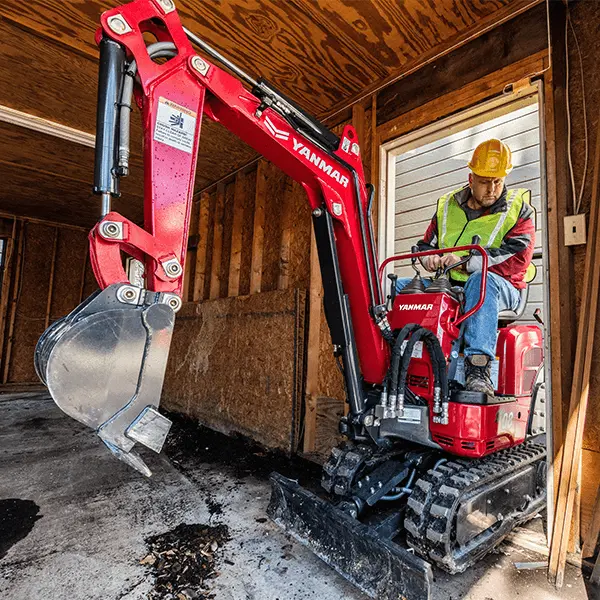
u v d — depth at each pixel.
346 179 1.80
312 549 1.71
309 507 1.77
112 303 1.06
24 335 7.02
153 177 1.20
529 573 1.71
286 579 1.58
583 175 1.96
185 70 1.33
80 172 4.88
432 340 1.70
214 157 4.31
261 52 2.73
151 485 2.56
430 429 1.80
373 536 1.48
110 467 2.89
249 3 2.33
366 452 1.95
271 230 4.00
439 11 2.35
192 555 1.74
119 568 1.64
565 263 1.95
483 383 1.79
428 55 2.68
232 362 3.88
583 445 1.88
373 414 1.79
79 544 1.82
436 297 1.85
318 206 1.80
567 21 2.07
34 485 2.53
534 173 3.25
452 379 1.84
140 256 1.21
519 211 2.15
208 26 2.52
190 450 3.36
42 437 3.66
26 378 6.98
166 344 1.12
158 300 1.13
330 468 1.95
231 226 4.65
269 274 3.94
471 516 1.63
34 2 2.36
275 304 3.46
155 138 1.22
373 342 1.81
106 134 1.14
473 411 1.70
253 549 1.80
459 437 1.70
